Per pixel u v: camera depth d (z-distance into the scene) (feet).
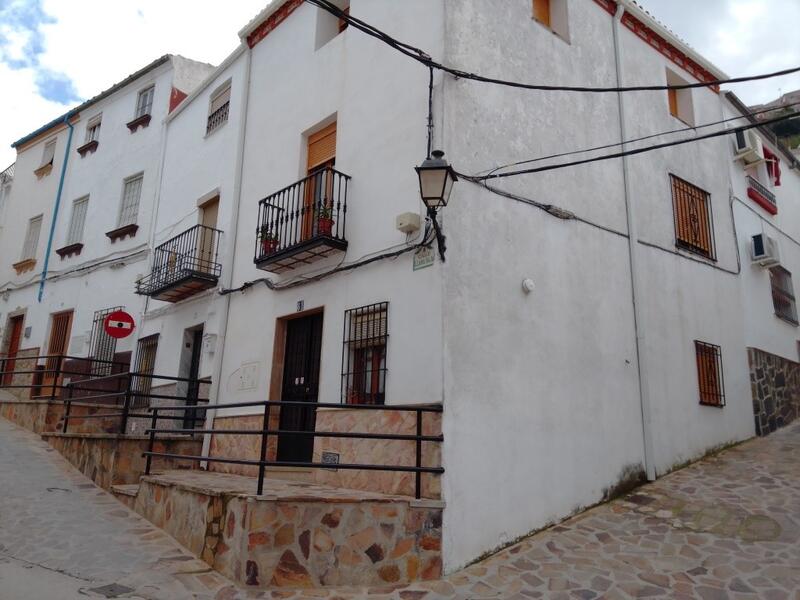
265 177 30.19
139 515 21.77
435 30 22.31
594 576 16.70
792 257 41.81
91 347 42.86
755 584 15.80
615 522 20.70
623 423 24.47
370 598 15.52
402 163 22.31
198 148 37.55
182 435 31.01
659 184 30.42
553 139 25.12
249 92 33.40
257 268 27.32
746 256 35.40
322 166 27.20
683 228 31.17
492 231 21.57
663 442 25.88
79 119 53.72
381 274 21.97
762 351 34.24
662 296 28.35
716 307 31.58
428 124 21.13
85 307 45.16
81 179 50.78
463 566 17.69
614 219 27.14
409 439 17.65
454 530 17.76
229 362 29.19
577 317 23.94
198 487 18.76
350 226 23.95
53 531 19.16
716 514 20.54
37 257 52.85
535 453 20.81
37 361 47.60
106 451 25.22
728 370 30.94
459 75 20.22
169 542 19.01
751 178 37.86
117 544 18.49
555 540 19.40
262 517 16.01
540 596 15.67
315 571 16.05
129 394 26.61
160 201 40.60
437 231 19.54
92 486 25.03
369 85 24.90
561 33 27.55
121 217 44.93
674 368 27.68
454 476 18.20
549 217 24.00
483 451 19.24
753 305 34.73
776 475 23.88
